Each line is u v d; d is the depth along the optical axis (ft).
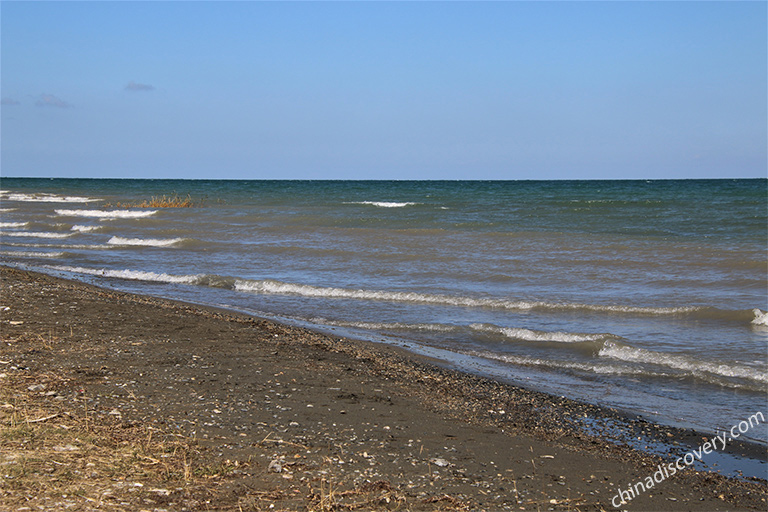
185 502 15.05
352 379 29.86
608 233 99.35
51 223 117.50
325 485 17.20
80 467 16.24
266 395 25.86
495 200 199.41
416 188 342.64
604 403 28.89
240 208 161.99
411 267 68.54
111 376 26.63
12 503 13.67
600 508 17.89
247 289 58.29
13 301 42.57
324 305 51.31
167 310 44.39
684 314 46.88
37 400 22.11
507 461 21.03
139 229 108.37
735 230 100.83
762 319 44.01
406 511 16.12
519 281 60.44
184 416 22.15
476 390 30.04
